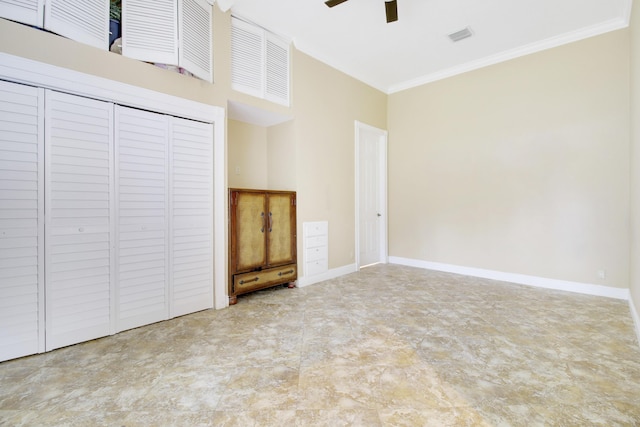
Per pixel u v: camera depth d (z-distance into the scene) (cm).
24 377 166
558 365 176
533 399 145
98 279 214
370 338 214
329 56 383
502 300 299
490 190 387
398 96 479
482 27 316
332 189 397
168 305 251
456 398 147
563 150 333
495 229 384
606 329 227
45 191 193
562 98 333
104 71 210
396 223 487
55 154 195
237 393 152
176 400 146
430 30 323
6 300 181
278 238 331
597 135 313
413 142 463
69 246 202
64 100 198
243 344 206
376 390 153
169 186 249
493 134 384
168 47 233
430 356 188
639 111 229
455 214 420
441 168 433
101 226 215
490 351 194
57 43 192
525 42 346
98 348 200
